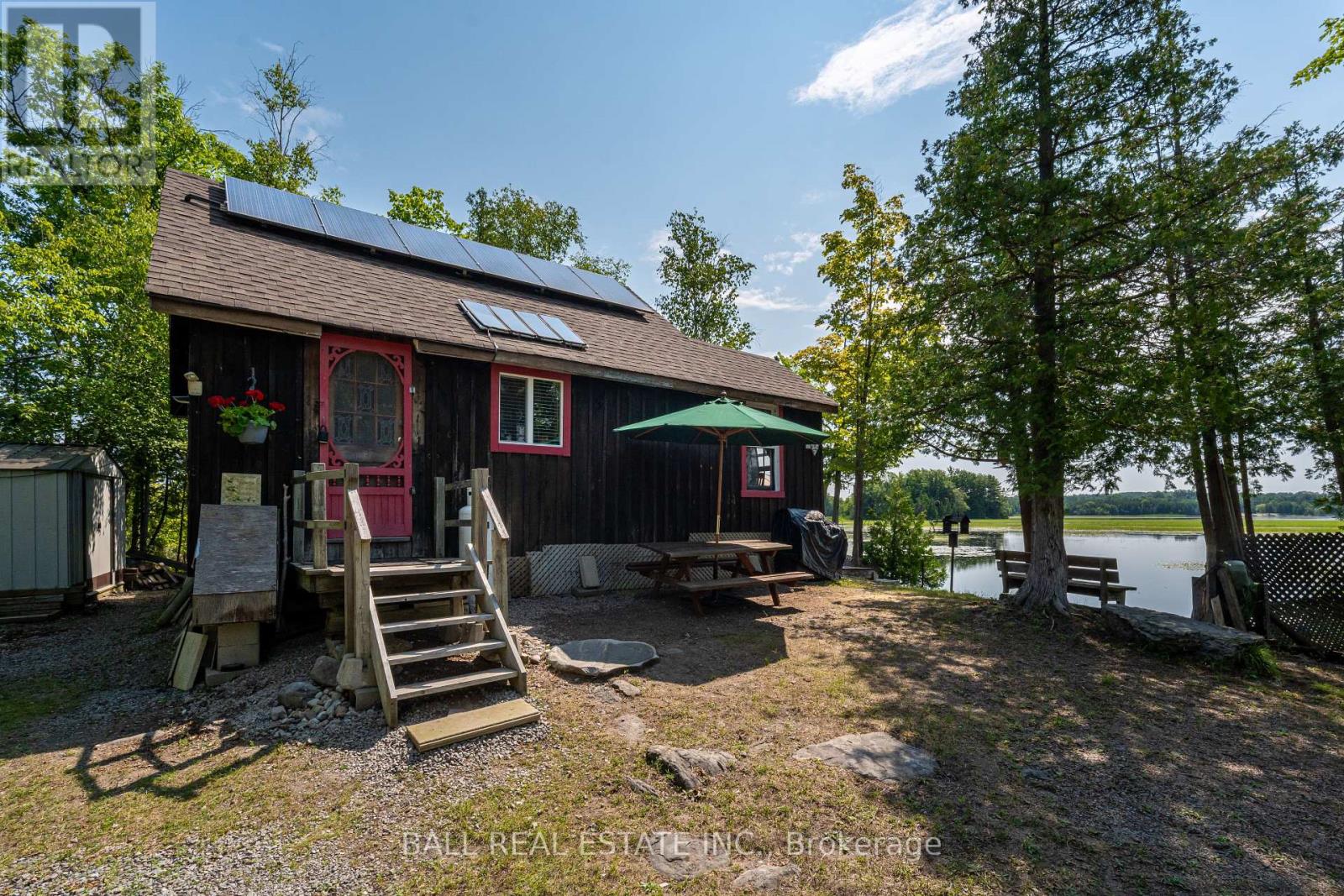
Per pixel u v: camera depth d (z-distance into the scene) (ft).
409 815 9.50
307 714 12.78
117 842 8.68
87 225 42.52
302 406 19.89
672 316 75.92
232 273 19.83
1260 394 24.20
